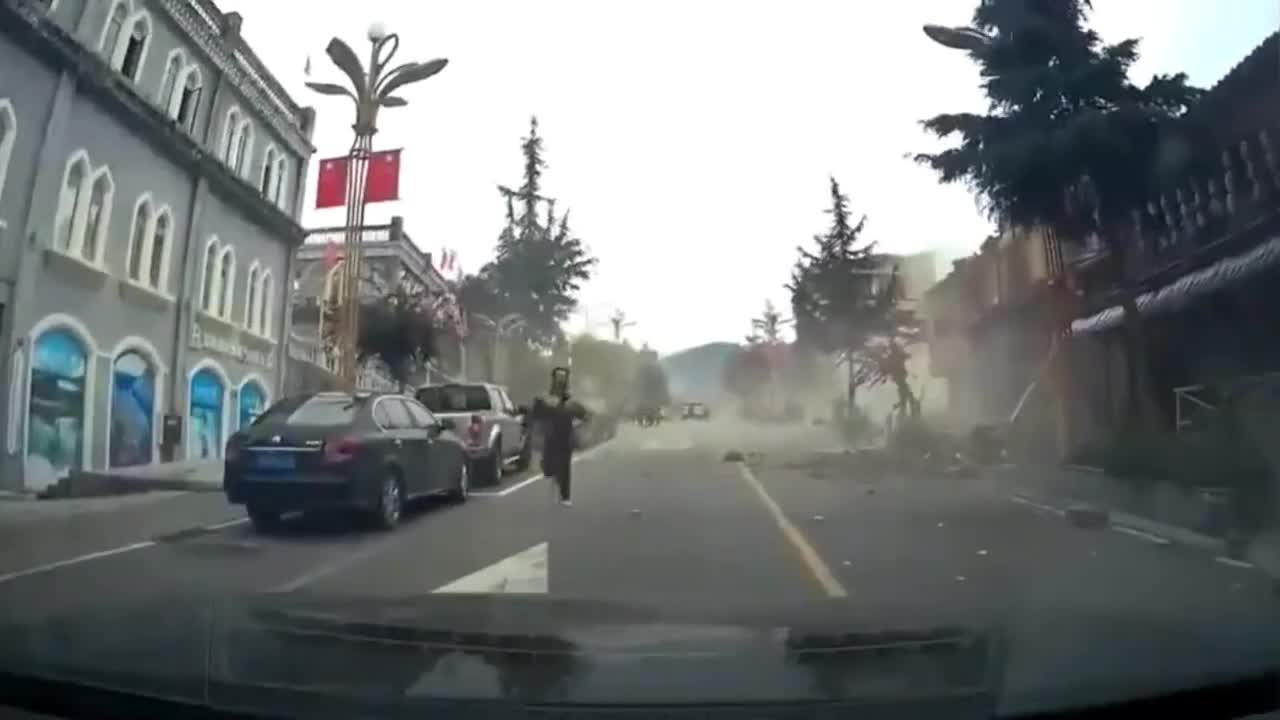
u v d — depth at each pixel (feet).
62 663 11.22
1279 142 47.21
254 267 81.71
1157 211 53.78
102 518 39.91
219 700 9.84
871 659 11.93
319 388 94.17
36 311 51.80
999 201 47.29
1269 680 11.05
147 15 62.49
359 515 39.70
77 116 55.01
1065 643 13.08
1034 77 44.55
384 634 13.17
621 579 25.66
